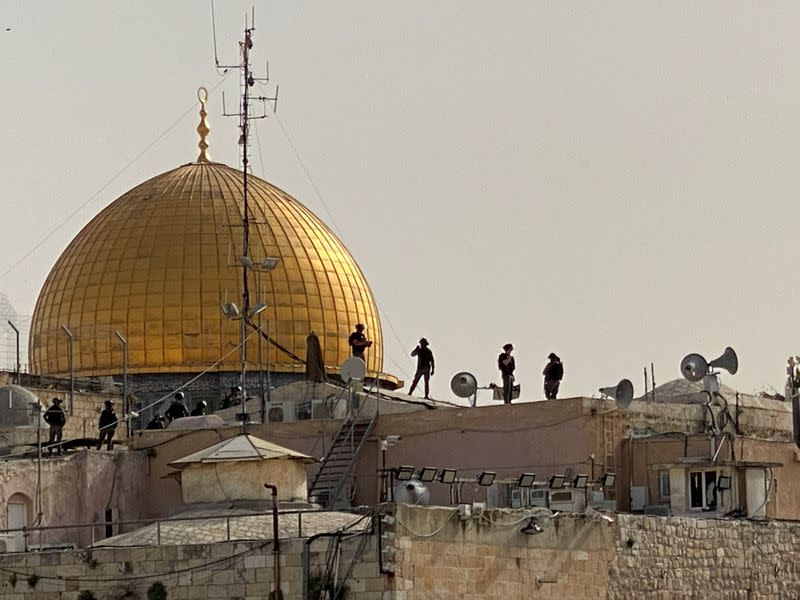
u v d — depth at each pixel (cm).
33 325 12862
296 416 9719
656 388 9569
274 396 10369
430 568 6469
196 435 8775
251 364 12288
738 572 7700
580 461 8188
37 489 8325
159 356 12394
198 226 12569
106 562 6606
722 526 7656
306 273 12562
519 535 6794
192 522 6856
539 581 6850
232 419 10075
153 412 12312
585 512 7138
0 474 8231
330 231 13025
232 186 12812
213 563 6512
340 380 11431
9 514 8244
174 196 12738
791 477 8612
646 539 7325
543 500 7706
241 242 12500
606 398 8369
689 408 8700
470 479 8194
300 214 12875
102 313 12500
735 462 8031
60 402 11269
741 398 9312
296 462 7294
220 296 12394
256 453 7238
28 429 10019
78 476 8506
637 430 8431
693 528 7531
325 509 7175
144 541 6719
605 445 8238
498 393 9088
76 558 6631
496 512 6719
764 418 9262
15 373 11894
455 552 6556
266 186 12975
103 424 9488
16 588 6656
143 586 6556
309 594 6400
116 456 8650
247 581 6469
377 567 6344
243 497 7175
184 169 13000
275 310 12394
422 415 8488
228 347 12344
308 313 12475
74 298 12619
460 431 8400
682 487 8088
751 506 8069
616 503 8206
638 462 8306
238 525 6769
